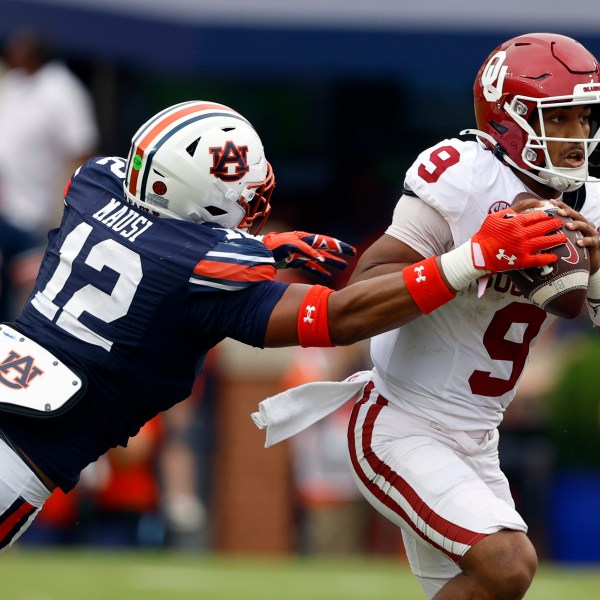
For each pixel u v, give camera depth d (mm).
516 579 12195
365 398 13703
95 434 12820
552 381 27781
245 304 12312
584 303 12906
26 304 13180
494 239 11906
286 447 28391
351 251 14312
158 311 12461
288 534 28250
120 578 22078
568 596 21516
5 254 28375
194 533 27641
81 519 26719
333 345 12336
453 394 13227
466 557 12406
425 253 12852
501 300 12859
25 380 12492
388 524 27625
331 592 21531
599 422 27062
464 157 12820
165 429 27328
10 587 20906
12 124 28875
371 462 13305
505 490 13914
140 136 12789
